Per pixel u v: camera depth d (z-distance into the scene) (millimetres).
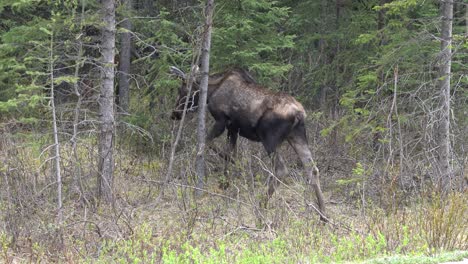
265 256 13188
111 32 17266
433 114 18516
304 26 26875
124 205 16797
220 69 21703
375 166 19078
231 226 16078
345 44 25797
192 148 20328
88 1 17047
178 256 13336
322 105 25234
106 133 17141
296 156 22125
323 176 20953
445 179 17938
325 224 16297
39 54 16344
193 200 17609
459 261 12281
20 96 14711
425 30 18547
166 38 20781
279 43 21875
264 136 18000
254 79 20688
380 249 13477
